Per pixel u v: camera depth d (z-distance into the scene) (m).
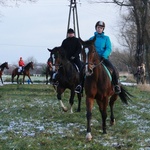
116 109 13.66
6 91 21.78
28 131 9.28
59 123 10.61
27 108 13.63
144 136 8.82
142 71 31.44
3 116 11.77
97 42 9.14
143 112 13.05
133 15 34.91
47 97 18.02
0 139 8.30
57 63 12.35
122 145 7.86
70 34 12.99
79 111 13.12
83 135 8.85
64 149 7.45
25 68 32.66
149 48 34.53
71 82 12.45
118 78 9.51
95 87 8.45
